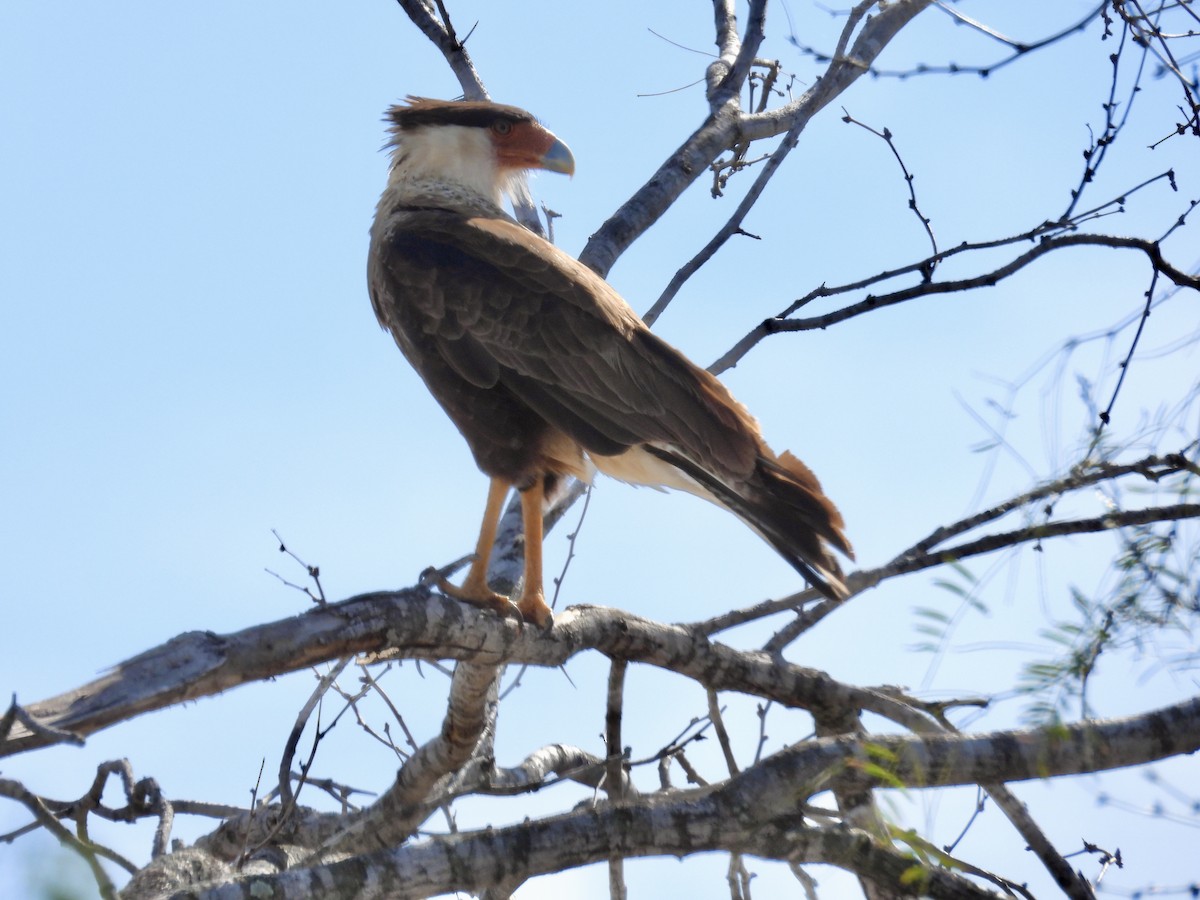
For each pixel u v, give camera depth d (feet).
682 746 32.17
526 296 37.24
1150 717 28.22
